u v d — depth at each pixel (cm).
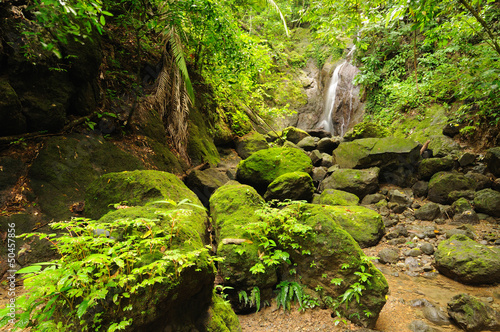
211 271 229
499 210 500
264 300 305
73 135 474
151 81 693
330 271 301
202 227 350
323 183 701
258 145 971
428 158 662
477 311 279
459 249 395
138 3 559
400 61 1046
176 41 559
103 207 379
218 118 972
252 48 766
